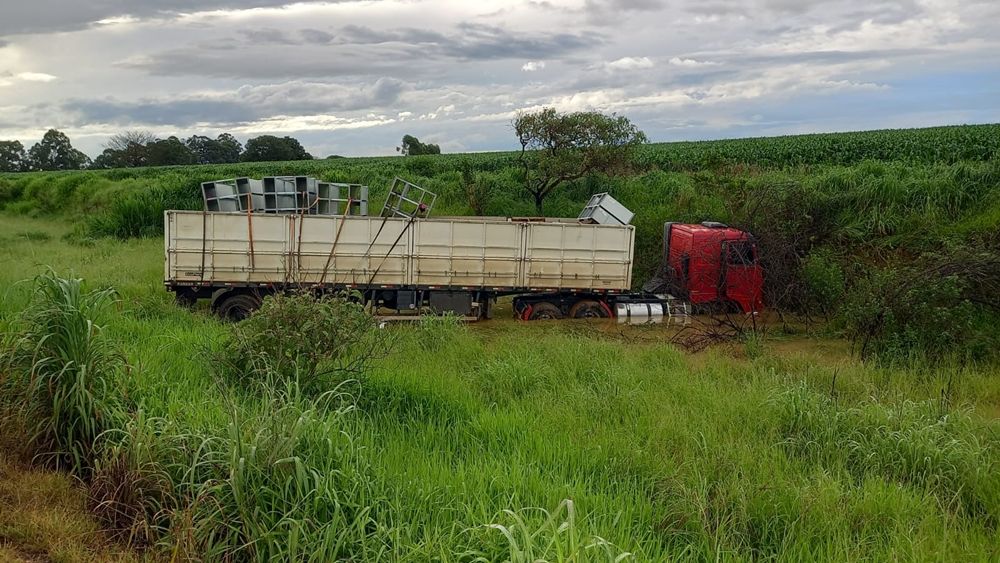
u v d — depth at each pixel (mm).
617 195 27094
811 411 8656
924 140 34062
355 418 7723
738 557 5348
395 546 4812
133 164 95688
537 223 16641
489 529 4762
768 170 27484
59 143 106062
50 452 6195
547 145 26094
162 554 4969
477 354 11961
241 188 16750
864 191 20406
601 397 9484
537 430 7930
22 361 6551
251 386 8102
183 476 5441
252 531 4863
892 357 12516
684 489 6344
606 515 5629
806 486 6594
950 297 12992
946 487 7070
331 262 16000
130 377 7242
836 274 16969
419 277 16328
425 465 6508
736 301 17297
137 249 25094
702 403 9273
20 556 4723
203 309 16438
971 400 10562
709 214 22000
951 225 18859
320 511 5203
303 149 102375
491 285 16641
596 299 17375
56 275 6879
